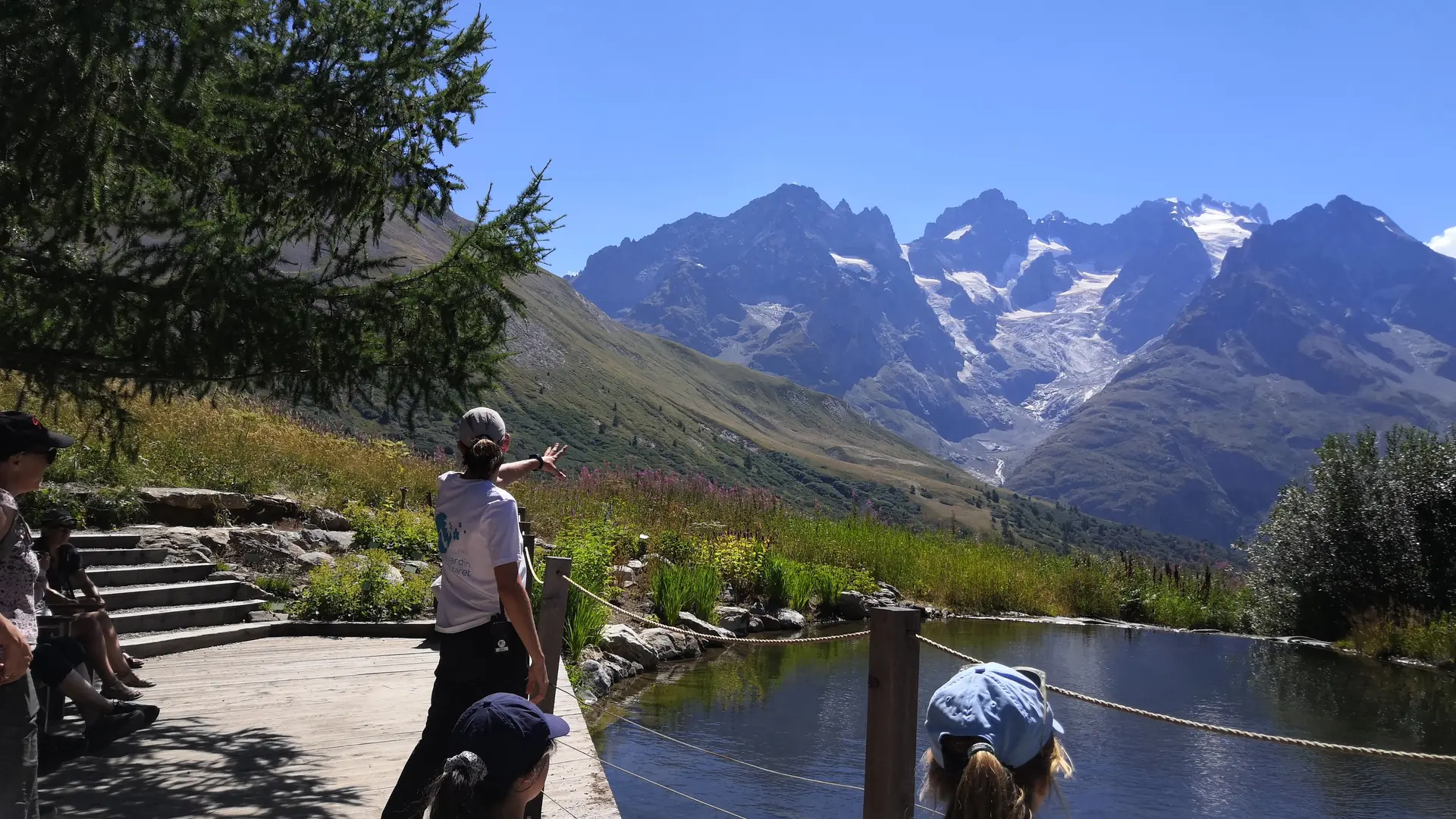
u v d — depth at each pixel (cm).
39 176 420
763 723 1081
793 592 1964
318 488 1628
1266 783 948
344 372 557
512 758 250
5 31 390
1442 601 2119
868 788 388
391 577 1228
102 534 1091
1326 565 2283
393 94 561
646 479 2333
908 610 392
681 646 1486
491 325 605
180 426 1520
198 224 465
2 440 398
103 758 614
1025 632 2058
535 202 600
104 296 467
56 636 642
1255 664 1756
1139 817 836
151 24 419
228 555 1219
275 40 531
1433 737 1176
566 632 1241
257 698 782
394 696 802
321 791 565
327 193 550
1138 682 1508
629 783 848
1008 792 235
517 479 496
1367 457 2328
